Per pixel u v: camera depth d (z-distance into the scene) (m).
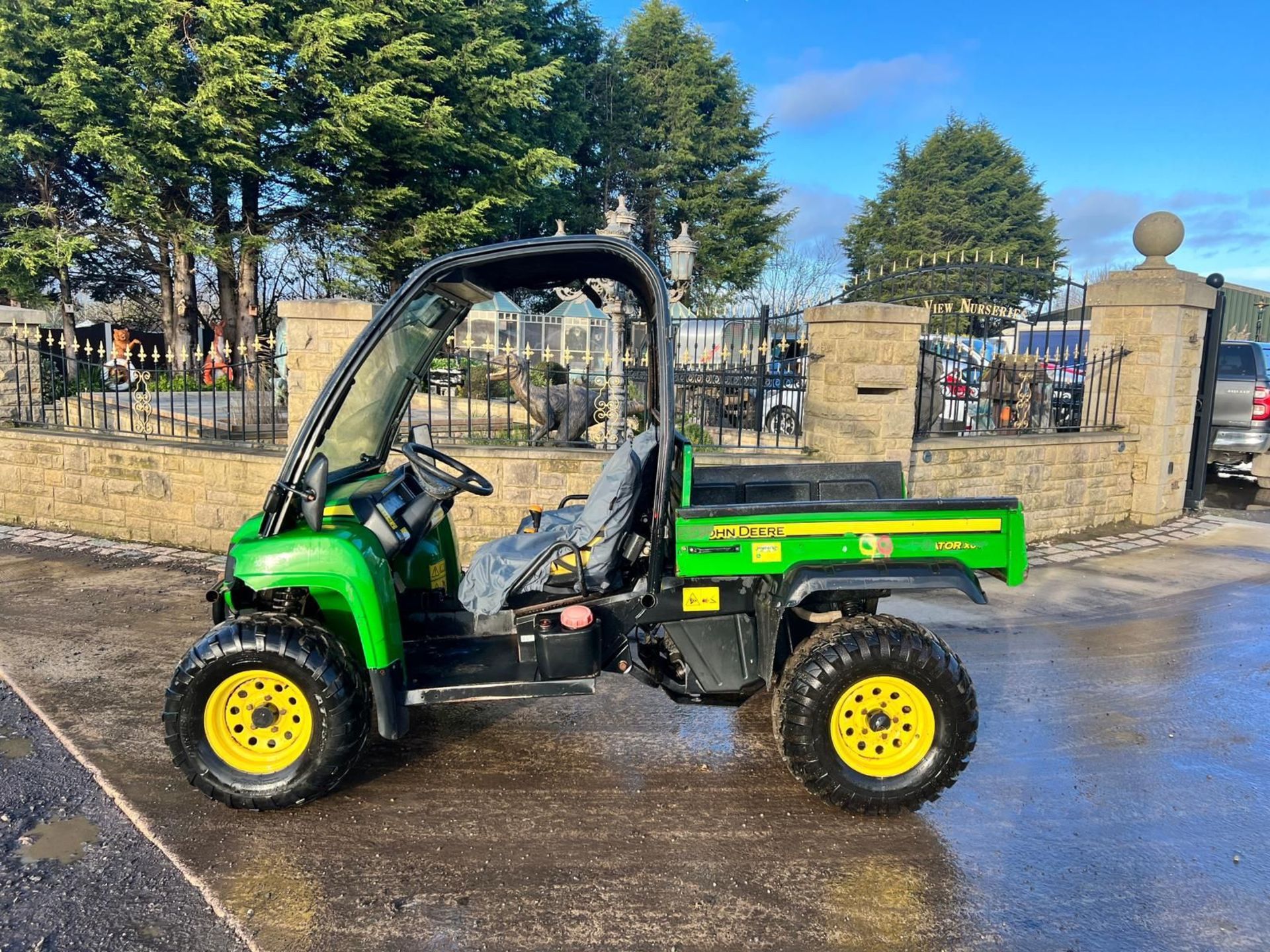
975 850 3.21
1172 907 2.88
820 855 3.16
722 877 3.01
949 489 7.80
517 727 4.25
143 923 2.69
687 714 4.43
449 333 4.34
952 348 11.34
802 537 3.44
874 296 13.01
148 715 4.21
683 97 31.95
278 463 7.00
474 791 3.60
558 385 8.31
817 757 3.33
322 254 20.81
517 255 3.51
